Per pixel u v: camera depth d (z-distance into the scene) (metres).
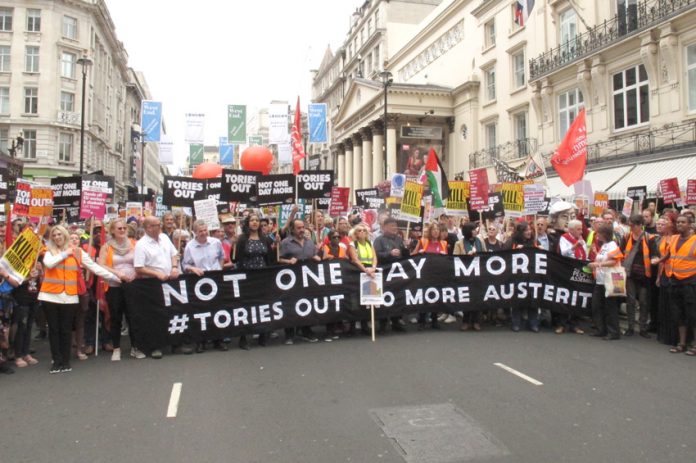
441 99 36.59
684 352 7.17
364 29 55.03
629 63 19.81
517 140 28.03
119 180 66.88
